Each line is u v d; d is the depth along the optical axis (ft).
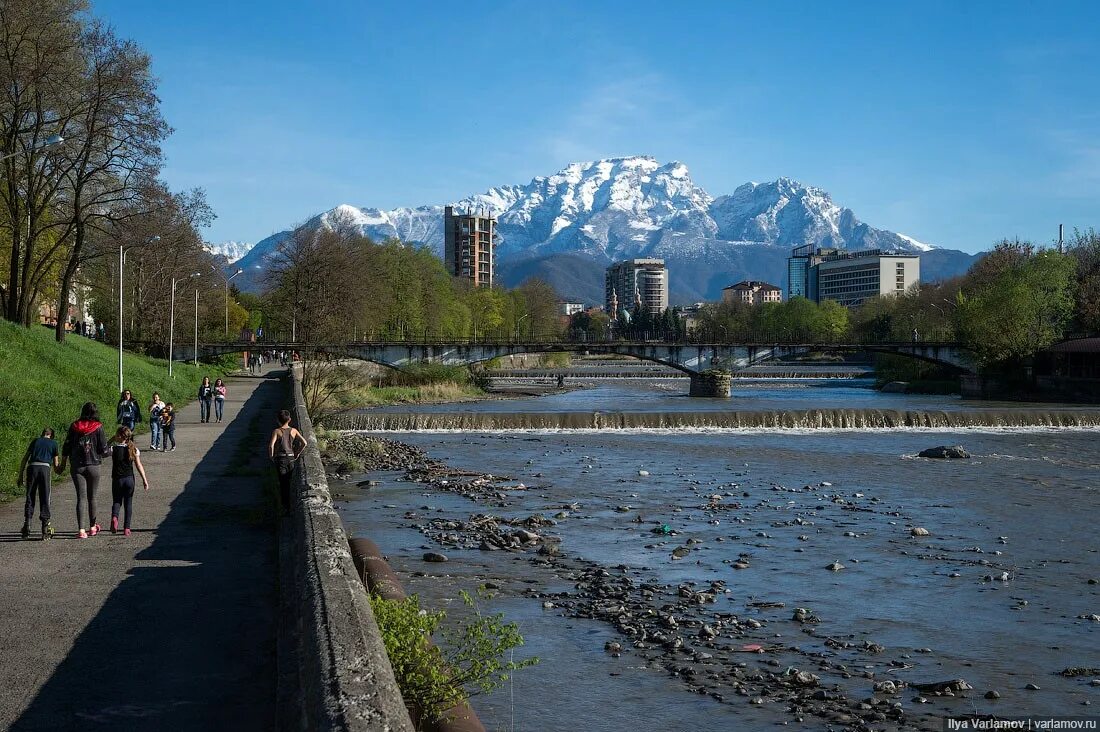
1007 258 476.54
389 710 22.85
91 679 38.27
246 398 246.68
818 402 370.12
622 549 98.89
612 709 53.67
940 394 437.58
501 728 50.57
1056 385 382.22
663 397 410.72
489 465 174.09
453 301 568.82
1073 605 79.05
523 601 76.33
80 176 220.43
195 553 62.75
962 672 62.03
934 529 113.09
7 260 244.22
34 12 197.88
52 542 65.87
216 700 36.17
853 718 53.21
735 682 58.44
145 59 216.54
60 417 120.47
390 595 56.03
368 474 156.35
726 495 138.41
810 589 83.20
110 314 369.91
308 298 405.80
